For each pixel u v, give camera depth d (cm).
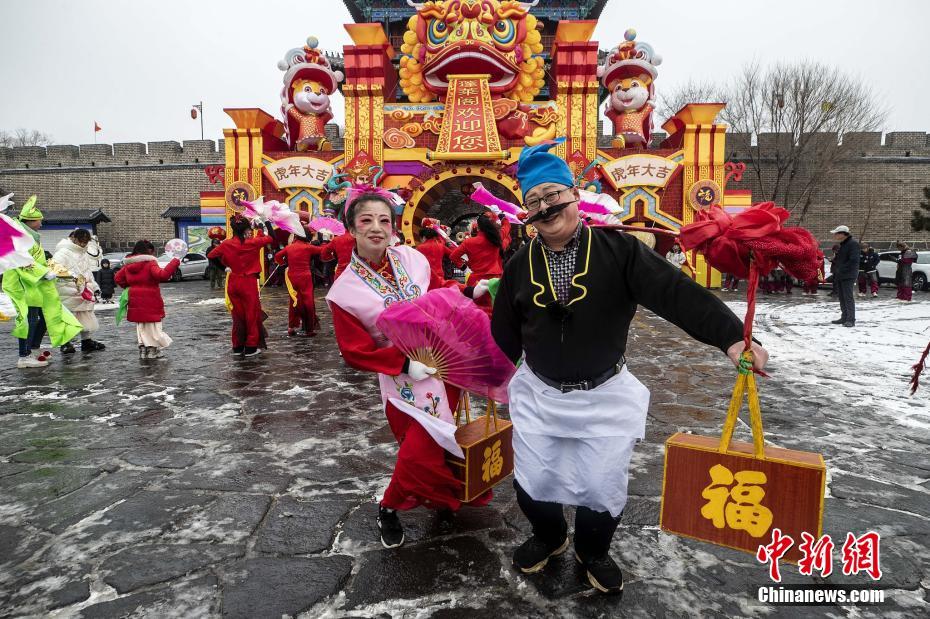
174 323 1090
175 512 297
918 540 267
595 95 1706
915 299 1569
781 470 191
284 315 1178
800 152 2541
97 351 779
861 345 802
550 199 206
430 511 299
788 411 477
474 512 298
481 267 771
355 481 338
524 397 227
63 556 255
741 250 190
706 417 462
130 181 3105
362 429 436
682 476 207
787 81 2539
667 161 1762
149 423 450
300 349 789
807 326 991
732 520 199
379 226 257
